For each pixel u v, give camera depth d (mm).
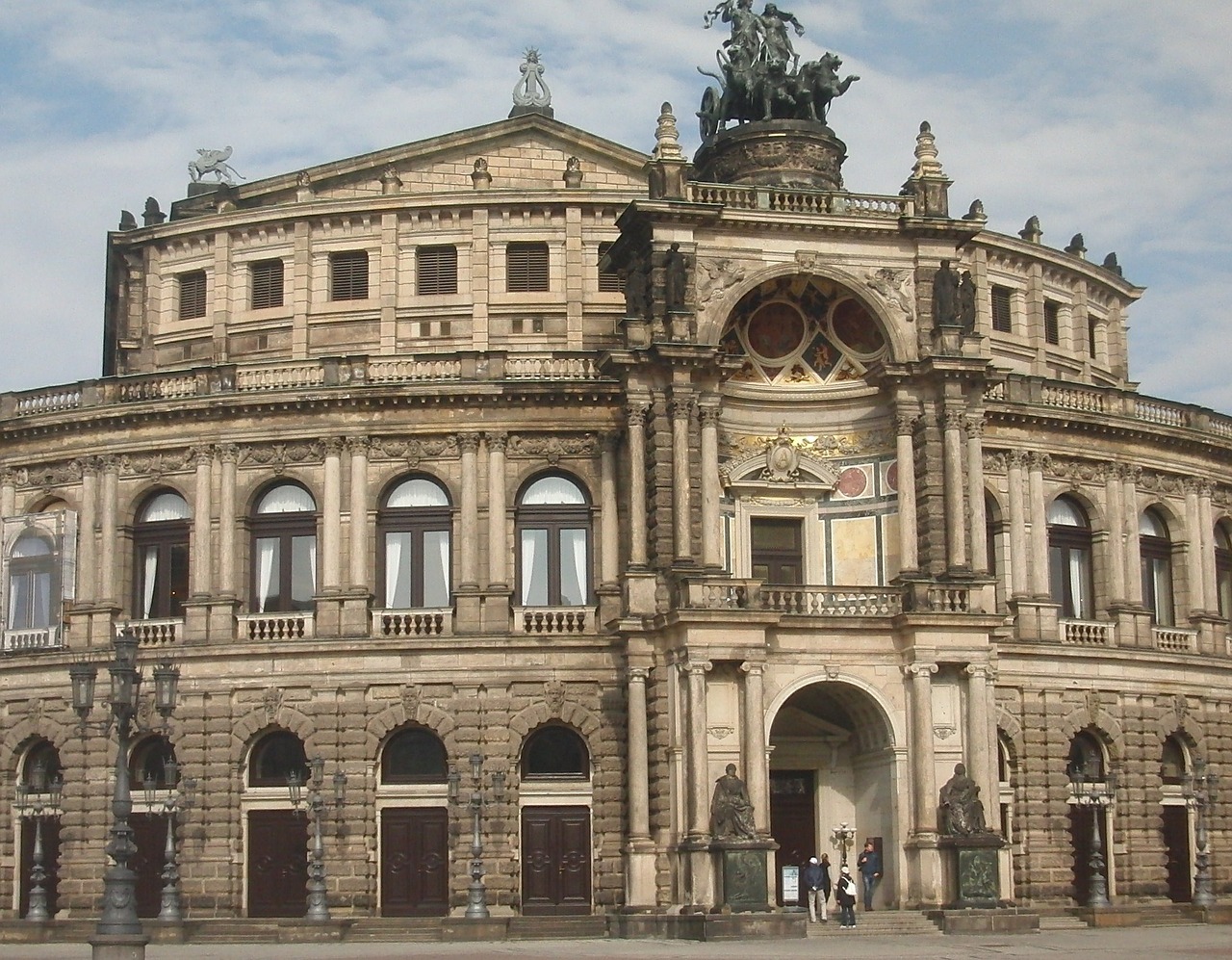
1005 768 76312
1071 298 92625
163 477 75875
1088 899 76562
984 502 75750
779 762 72188
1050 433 80062
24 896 75438
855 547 73438
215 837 71938
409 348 82188
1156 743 80062
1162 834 79375
